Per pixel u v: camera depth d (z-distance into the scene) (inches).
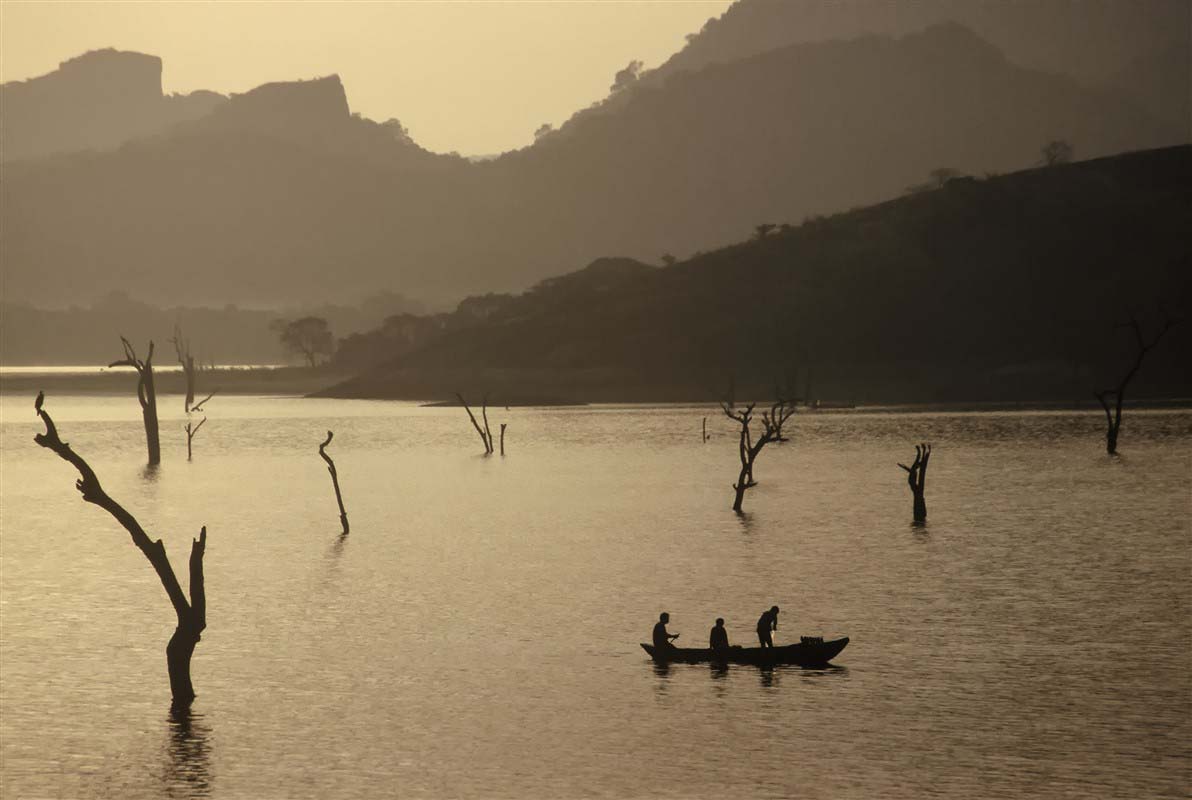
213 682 1907.0
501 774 1503.4
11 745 1633.9
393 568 2901.1
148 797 1456.7
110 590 2667.3
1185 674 1854.1
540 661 1999.3
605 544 3223.4
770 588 2546.8
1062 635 2094.0
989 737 1593.3
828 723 1657.2
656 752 1563.7
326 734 1659.7
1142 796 1400.1
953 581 2583.7
